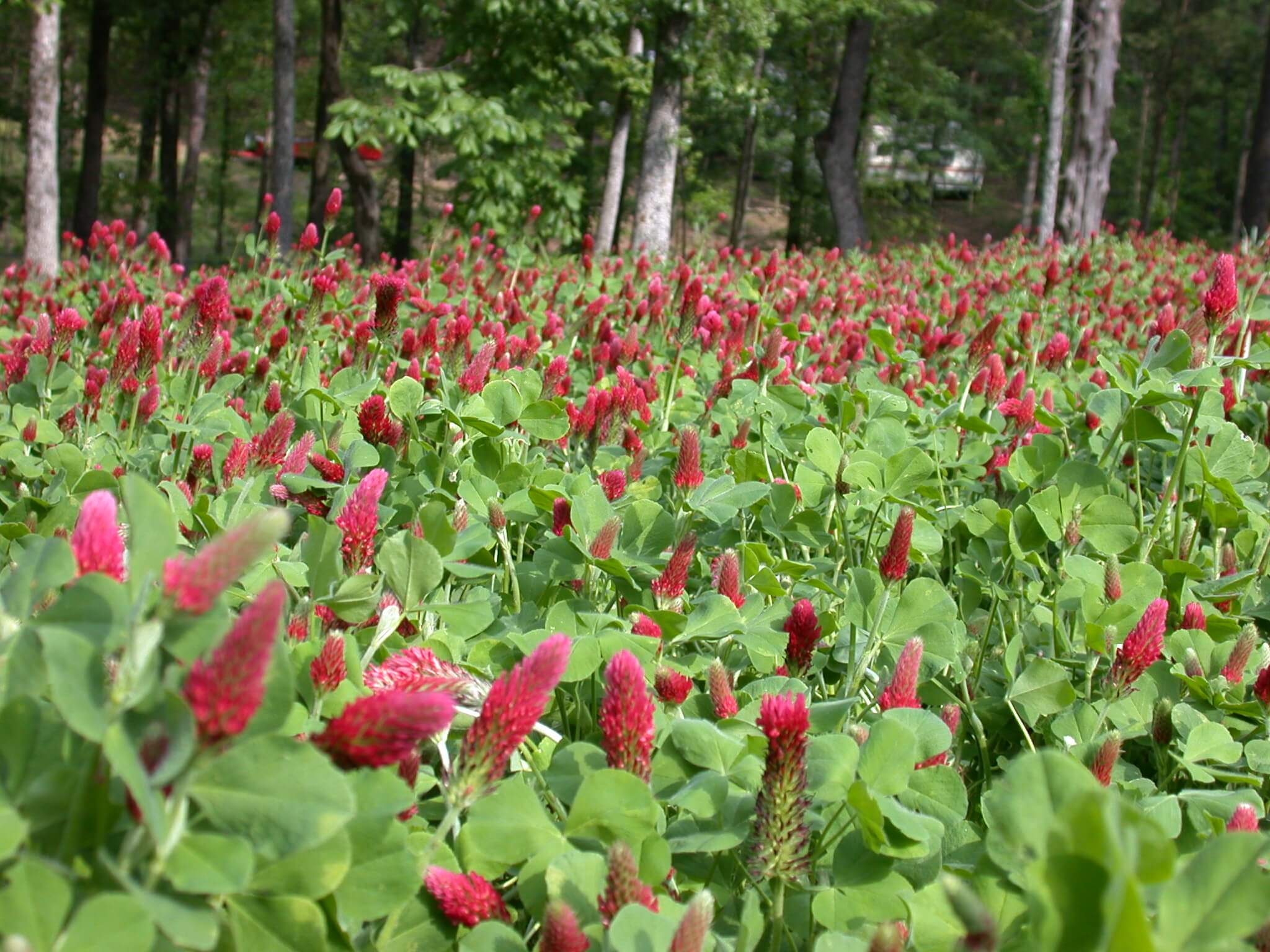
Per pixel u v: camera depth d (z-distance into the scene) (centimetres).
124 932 117
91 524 151
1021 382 495
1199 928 132
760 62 3519
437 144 2998
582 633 257
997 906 176
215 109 4466
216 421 389
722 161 4603
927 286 1246
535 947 190
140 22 3462
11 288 1029
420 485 334
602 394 391
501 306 668
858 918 186
